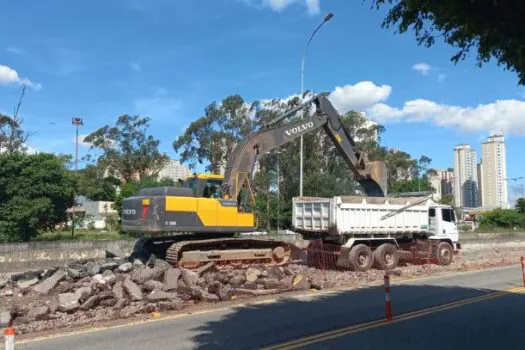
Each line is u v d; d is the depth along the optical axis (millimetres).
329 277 17125
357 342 8086
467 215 76875
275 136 19312
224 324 9789
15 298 13141
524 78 5523
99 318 10562
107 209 66500
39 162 24750
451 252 21797
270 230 36062
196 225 16828
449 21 5211
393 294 13344
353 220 19344
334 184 43156
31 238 24234
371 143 54531
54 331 9523
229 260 17719
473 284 15312
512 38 4836
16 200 23531
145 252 17797
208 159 52125
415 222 21141
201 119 51156
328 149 48125
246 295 13344
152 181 36625
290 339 8383
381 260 19484
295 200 21016
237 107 51125
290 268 18547
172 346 8117
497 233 35344
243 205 18250
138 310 11227
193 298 12570
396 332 8789
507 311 10758
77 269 15172
